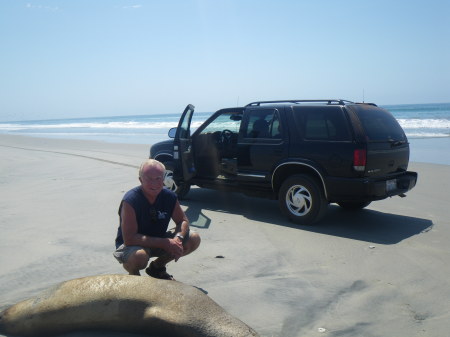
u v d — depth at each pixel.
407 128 28.50
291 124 6.61
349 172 5.99
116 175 10.93
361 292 4.09
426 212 7.29
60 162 13.82
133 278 3.29
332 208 7.67
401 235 5.97
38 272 4.45
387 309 3.75
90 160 14.32
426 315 3.64
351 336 3.29
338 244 5.56
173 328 2.97
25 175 11.07
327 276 4.48
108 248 5.21
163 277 4.14
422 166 12.34
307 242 5.64
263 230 6.20
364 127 6.06
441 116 38.59
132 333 3.16
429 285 4.25
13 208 7.27
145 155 16.03
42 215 6.79
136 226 3.80
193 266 4.70
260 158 6.91
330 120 6.22
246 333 2.92
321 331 3.37
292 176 6.52
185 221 4.11
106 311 3.12
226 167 7.73
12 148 20.08
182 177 7.95
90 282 3.29
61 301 3.19
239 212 7.32
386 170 6.32
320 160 6.23
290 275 4.50
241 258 4.98
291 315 3.62
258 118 7.04
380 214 7.20
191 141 8.10
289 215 6.60
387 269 4.68
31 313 3.22
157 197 3.91
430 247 5.43
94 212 7.00
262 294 4.02
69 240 5.52
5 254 4.98
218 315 3.04
